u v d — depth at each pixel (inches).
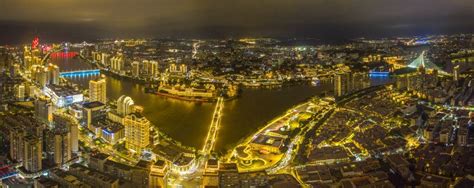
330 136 5979.3
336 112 7303.2
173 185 4594.0
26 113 7071.9
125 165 4707.2
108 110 6909.5
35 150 4783.5
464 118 6560.0
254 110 7701.8
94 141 5880.9
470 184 4185.5
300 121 6815.9
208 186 4517.7
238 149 5556.1
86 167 4697.3
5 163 4992.6
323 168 4872.0
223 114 7421.3
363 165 4869.6
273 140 5787.4
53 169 4771.2
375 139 5812.0
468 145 5447.8
